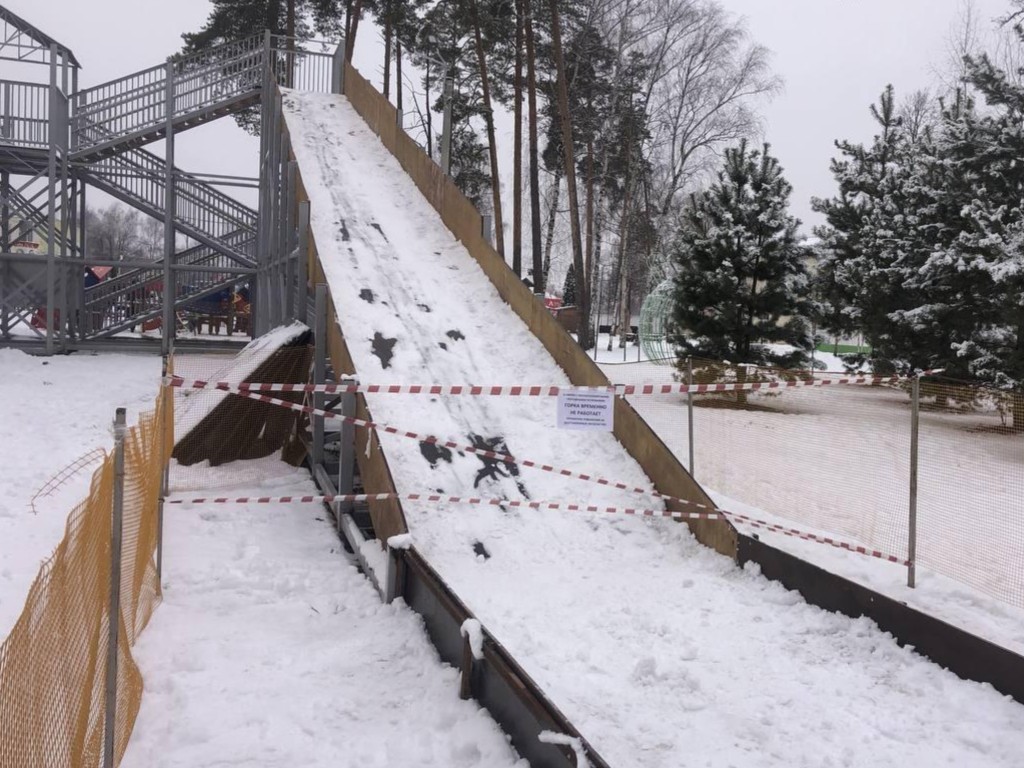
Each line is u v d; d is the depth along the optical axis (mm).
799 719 4805
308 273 12406
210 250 26375
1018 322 13781
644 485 8656
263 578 6918
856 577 6738
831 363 31781
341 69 22641
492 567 7152
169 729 4426
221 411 10906
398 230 14445
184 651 5418
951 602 6277
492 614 6172
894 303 17625
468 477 8438
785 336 18750
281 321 16688
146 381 17812
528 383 10273
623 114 36438
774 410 15227
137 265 23078
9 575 6504
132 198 23531
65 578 3346
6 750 2734
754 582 6914
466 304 12133
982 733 4629
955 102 17109
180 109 23156
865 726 4738
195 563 7230
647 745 4492
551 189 45250
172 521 8492
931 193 17000
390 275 12656
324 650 5543
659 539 7875
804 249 19062
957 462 11133
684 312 19141
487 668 4641
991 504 9125
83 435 12125
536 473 8719
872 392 16953
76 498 8938
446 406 9539
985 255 14992
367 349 10414
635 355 33531
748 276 18734
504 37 31781
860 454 11617
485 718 4523
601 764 3414
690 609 6379
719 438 12594
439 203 15008
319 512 9094
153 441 6023
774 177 19109
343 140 18828
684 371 15875
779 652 5660
